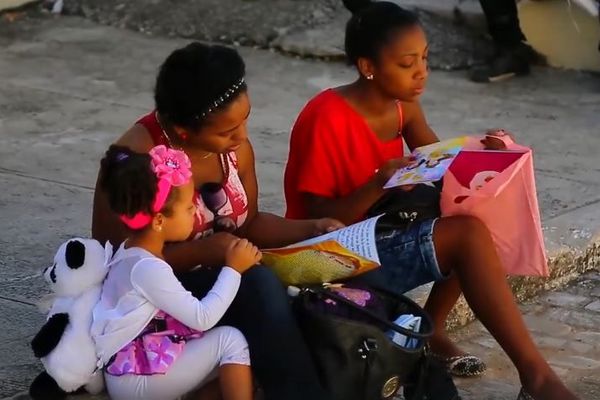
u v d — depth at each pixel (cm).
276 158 1323
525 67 1730
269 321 627
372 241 664
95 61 1783
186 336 635
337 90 763
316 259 660
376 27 728
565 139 1437
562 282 1016
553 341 898
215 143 658
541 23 1753
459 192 700
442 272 709
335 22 1891
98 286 648
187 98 641
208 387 642
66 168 1267
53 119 1477
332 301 638
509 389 799
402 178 685
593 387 812
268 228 724
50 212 1111
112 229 676
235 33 1884
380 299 666
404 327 641
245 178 716
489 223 716
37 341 641
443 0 1869
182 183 628
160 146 634
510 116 1541
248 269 642
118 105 1554
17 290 898
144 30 1948
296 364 626
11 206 1124
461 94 1642
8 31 1942
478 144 727
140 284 621
